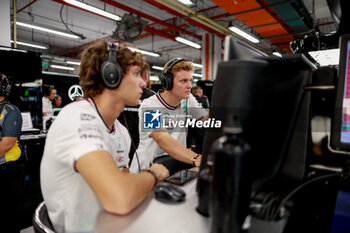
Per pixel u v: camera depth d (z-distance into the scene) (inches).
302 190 24.9
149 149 57.4
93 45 30.4
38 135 105.1
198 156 45.2
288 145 25.6
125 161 37.1
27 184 92.8
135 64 30.6
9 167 71.7
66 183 27.1
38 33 371.9
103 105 30.9
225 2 187.6
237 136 18.2
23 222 83.4
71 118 25.4
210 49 346.6
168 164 50.4
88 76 29.5
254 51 26.4
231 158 16.9
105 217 21.3
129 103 32.0
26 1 246.4
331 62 49.1
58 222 28.6
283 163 26.0
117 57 29.6
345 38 23.8
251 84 19.5
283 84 22.6
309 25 253.6
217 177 17.6
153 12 284.7
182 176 34.8
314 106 28.4
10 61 112.6
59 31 251.1
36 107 120.5
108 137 32.2
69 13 287.7
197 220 20.8
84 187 27.2
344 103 24.1
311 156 29.4
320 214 22.3
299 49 51.9
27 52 117.0
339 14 35.0
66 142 24.1
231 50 21.9
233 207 17.4
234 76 19.4
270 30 255.1
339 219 21.4
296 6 205.9
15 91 113.7
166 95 58.8
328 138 28.0
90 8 189.6
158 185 26.0
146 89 92.2
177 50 467.5
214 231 18.1
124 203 21.4
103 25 331.3
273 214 20.8
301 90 24.5
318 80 27.7
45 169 27.5
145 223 20.2
